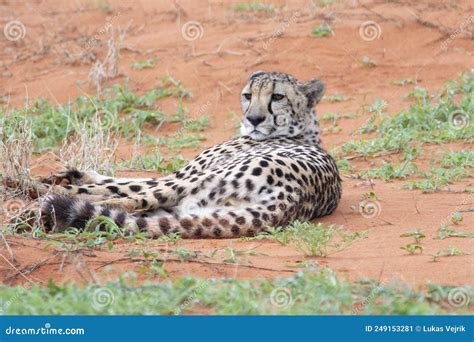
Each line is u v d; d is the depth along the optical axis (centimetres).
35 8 2736
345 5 2383
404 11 2289
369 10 2291
